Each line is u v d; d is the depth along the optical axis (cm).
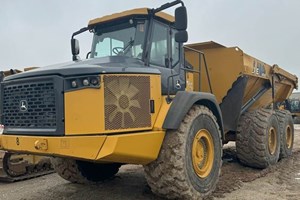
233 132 677
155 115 416
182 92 439
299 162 737
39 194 524
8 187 611
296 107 2481
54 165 550
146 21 471
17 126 414
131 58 452
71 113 373
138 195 475
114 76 378
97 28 528
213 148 474
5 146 421
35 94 397
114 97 376
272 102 839
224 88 636
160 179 412
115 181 568
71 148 366
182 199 421
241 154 646
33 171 700
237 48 619
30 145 392
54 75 383
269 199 449
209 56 647
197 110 454
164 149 411
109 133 369
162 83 442
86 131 368
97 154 360
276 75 829
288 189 502
